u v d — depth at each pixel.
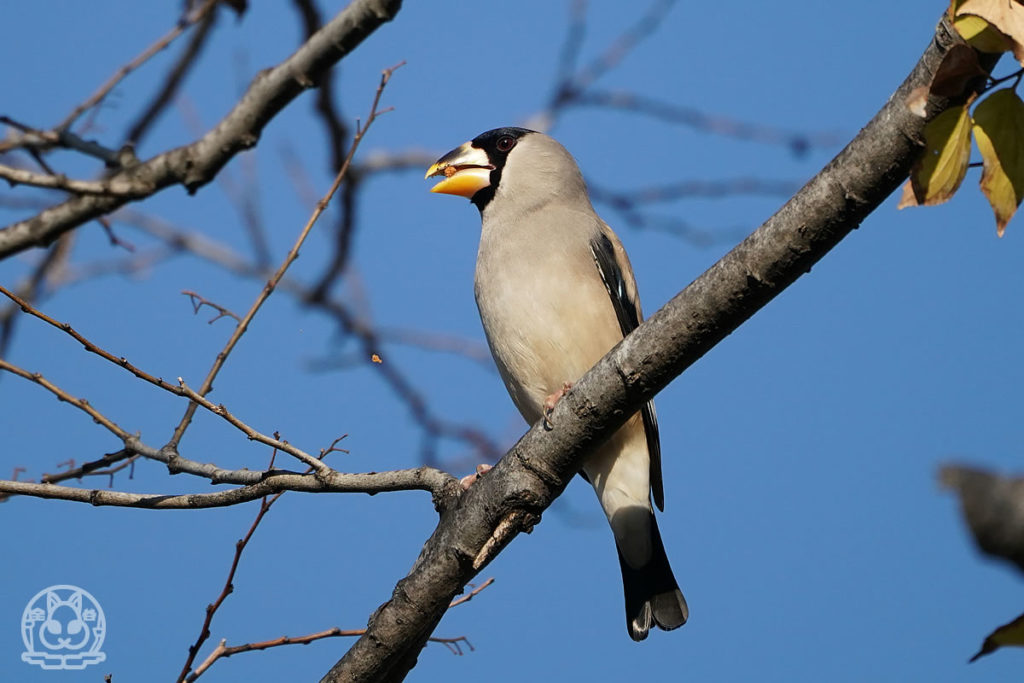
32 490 8.11
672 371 7.20
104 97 9.64
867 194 6.41
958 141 5.22
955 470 2.84
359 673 7.89
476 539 7.82
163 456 8.35
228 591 8.34
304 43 9.20
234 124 9.23
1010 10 5.14
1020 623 3.89
